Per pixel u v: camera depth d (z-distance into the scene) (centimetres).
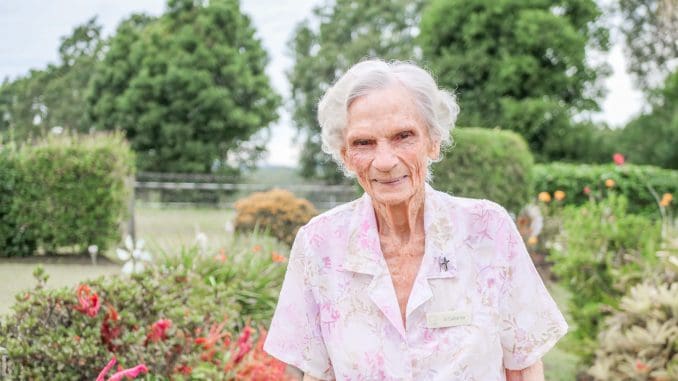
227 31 2655
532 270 162
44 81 2741
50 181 884
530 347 159
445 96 162
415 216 160
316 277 164
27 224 884
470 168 891
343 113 157
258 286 540
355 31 3014
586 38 2452
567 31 2286
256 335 462
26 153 890
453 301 155
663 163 2380
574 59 2319
